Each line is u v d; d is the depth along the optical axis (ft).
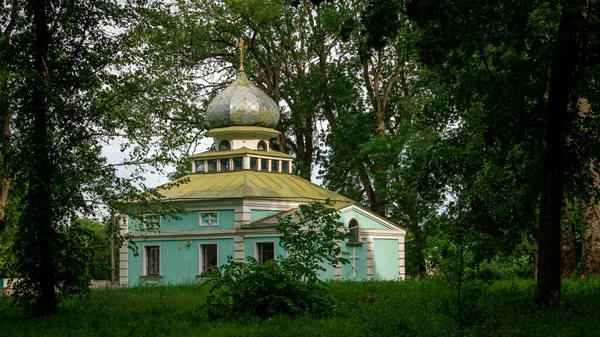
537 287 65.10
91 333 58.70
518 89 66.64
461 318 56.13
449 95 78.18
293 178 156.66
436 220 69.46
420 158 73.41
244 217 138.92
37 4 69.72
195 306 74.02
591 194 75.20
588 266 97.25
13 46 69.62
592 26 60.13
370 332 54.08
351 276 139.95
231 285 64.90
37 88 68.54
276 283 63.87
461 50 68.64
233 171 151.64
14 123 68.69
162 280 144.15
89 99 70.64
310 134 181.47
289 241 66.13
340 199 154.71
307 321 59.72
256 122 155.22
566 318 56.65
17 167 66.85
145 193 76.02
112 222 74.69
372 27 63.00
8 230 100.27
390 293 81.92
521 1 61.05
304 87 170.30
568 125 68.49
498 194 71.72
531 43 68.08
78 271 72.69
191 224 143.13
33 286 72.59
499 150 72.69
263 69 175.63
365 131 171.32
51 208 69.62
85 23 71.00
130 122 73.31
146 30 75.25
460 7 62.03
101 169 71.56
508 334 51.16
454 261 58.08
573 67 66.54
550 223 64.23
